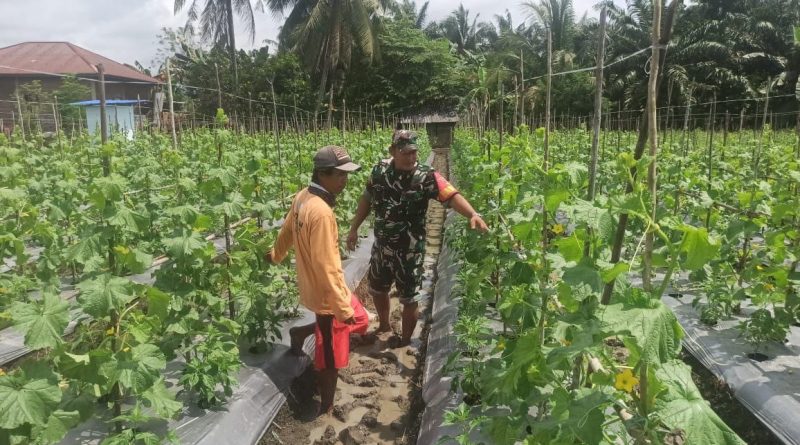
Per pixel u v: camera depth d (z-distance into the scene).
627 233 6.43
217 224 5.82
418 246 5.34
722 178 8.05
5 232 5.28
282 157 9.05
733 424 4.31
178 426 3.73
